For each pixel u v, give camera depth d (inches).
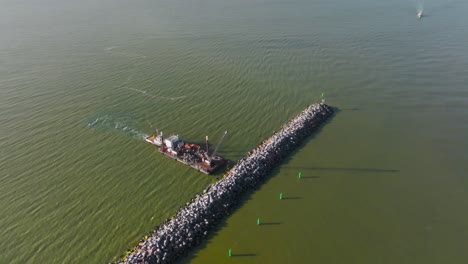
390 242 2234.3
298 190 2613.2
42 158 2886.3
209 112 3545.8
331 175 2765.7
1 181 2637.8
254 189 2610.7
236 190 2519.7
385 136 3238.2
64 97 3816.4
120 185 2608.3
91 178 2677.2
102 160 2866.6
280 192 2586.1
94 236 2194.9
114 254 2074.3
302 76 4293.8
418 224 2364.7
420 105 3710.6
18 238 2186.3
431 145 3125.0
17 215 2348.7
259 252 2127.2
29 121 3388.3
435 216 2426.2
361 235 2276.1
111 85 4084.6
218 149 2989.7
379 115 3543.3
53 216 2340.1
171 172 2731.3
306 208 2461.9
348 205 2498.8
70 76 4320.9
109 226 2263.8
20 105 3663.9
